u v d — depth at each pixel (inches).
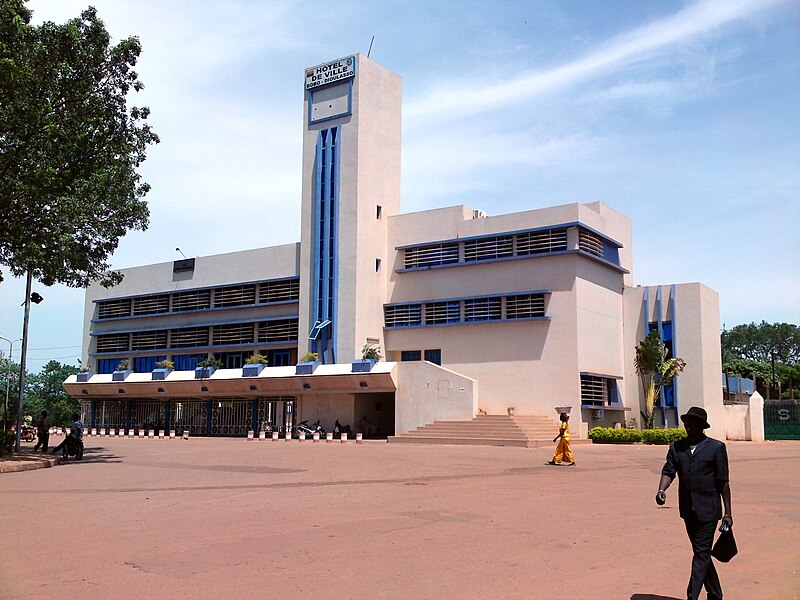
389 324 1722.4
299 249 1836.9
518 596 286.8
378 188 1742.1
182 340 2057.1
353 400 1656.0
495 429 1375.5
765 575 330.6
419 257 1704.0
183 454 1096.2
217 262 2006.6
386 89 1795.0
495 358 1565.0
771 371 3344.0
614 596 290.0
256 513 493.4
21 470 828.0
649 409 1521.9
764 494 627.5
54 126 889.5
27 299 1215.6
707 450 281.6
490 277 1596.9
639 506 536.4
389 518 471.5
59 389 3430.1
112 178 968.9
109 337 2236.7
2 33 825.5
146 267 2172.7
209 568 331.0
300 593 289.1
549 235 1533.0
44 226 920.9
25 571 326.3
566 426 925.2
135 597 284.0
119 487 652.7
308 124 1798.7
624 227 1807.3
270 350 1891.0
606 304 1625.2
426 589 295.6
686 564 346.9
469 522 457.1
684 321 1643.7
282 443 1477.6
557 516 485.4
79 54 932.0
